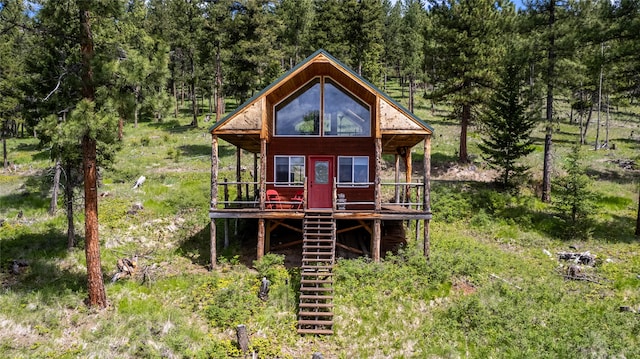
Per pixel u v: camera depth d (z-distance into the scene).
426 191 16.30
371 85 16.14
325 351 11.42
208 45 41.72
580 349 11.19
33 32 12.77
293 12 55.09
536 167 30.67
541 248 19.00
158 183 26.31
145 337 11.38
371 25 39.50
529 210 23.09
